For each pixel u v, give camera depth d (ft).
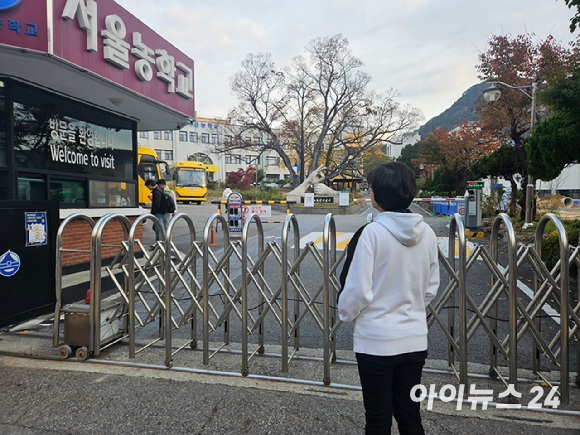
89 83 19.74
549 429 8.48
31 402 9.59
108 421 8.81
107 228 24.94
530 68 47.24
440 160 98.07
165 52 24.66
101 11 18.89
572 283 19.53
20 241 15.42
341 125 126.21
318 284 21.38
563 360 9.24
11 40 15.33
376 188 6.26
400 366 6.26
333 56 112.16
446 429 8.46
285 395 9.89
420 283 6.16
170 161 195.62
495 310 11.19
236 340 14.01
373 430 6.01
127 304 13.38
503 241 36.24
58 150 22.18
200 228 47.60
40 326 15.12
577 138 28.35
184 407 9.36
